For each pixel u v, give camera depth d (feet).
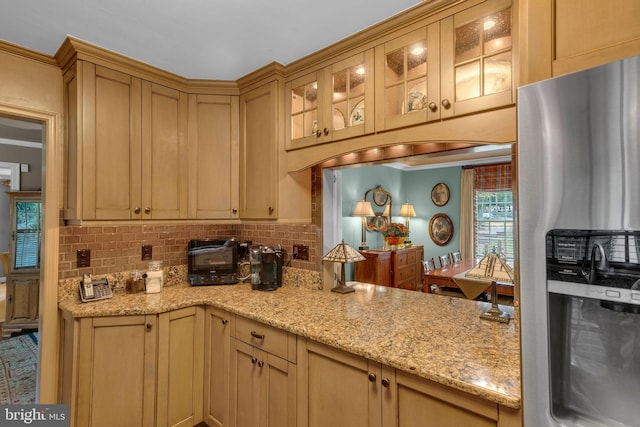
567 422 2.45
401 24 4.98
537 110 2.55
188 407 6.50
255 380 5.70
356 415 4.36
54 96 6.40
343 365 4.54
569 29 2.83
